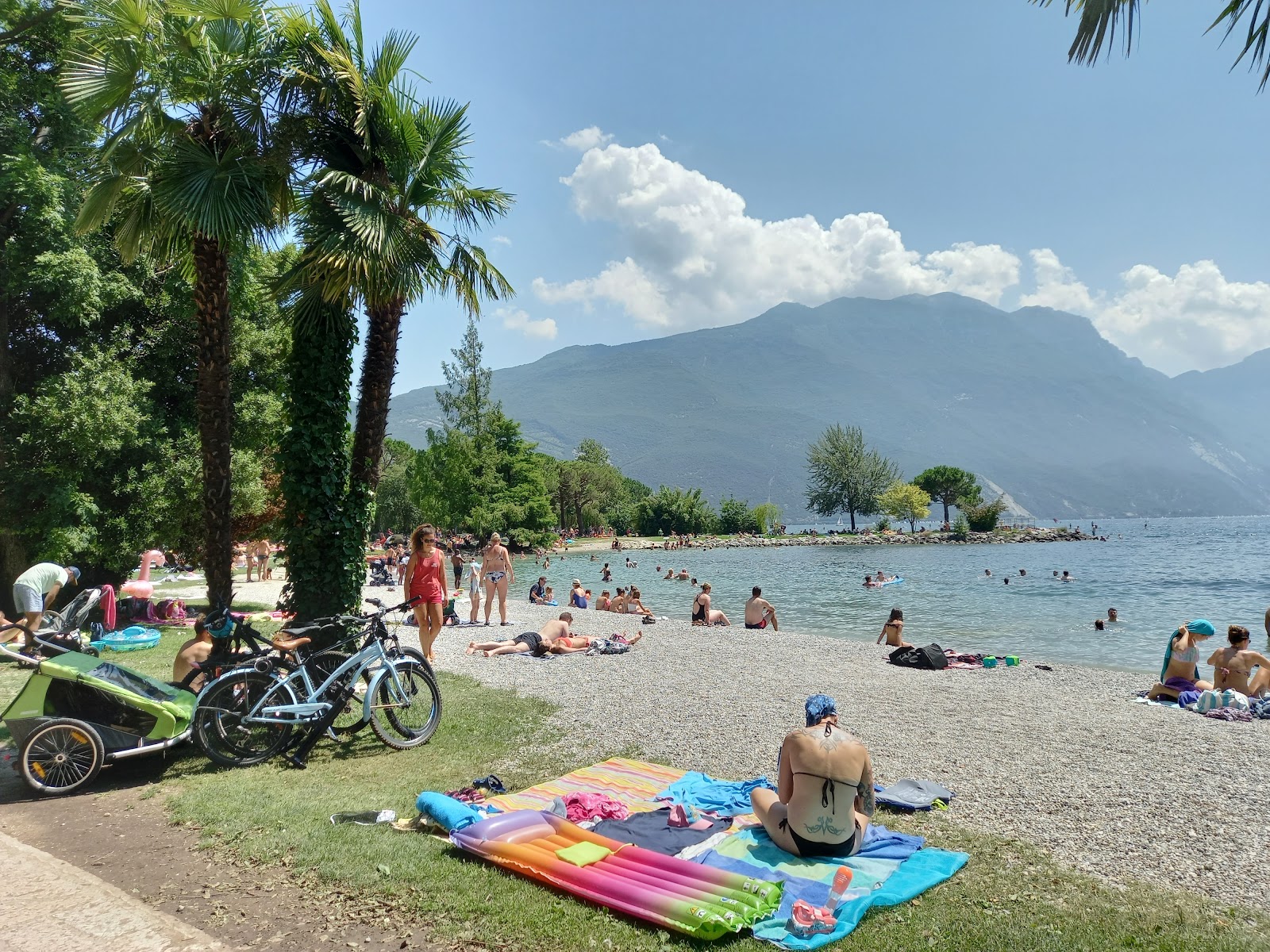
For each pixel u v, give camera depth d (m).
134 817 5.69
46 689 6.30
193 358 16.86
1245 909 4.43
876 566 56.88
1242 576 44.56
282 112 8.43
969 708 9.91
